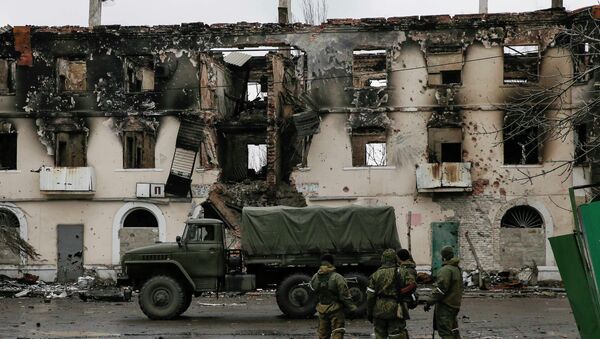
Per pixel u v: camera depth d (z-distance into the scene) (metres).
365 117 49.09
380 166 48.91
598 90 43.47
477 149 48.47
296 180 49.41
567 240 16.38
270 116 49.88
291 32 50.00
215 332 26.77
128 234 50.03
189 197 49.84
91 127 50.62
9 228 47.78
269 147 49.78
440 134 48.94
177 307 30.45
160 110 50.31
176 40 50.53
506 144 50.78
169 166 50.06
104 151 50.44
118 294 40.09
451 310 19.84
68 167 49.78
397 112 49.00
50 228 50.34
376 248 31.02
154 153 50.31
